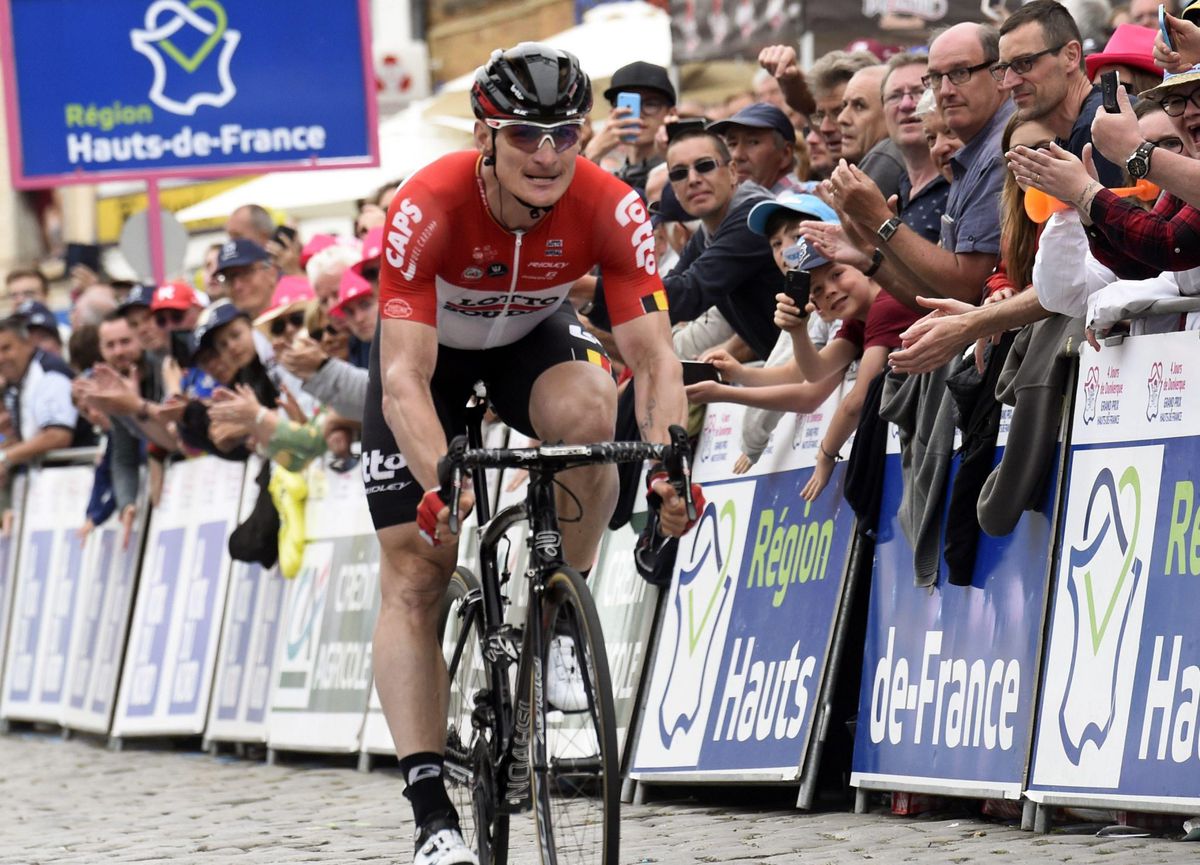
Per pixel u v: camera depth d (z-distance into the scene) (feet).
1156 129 40.91
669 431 31.50
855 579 47.03
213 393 69.62
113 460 83.71
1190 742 36.70
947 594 43.80
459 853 33.30
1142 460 38.75
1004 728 41.42
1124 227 36.91
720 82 71.31
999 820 42.32
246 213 81.76
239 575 74.43
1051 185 37.83
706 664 51.24
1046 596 40.73
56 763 76.89
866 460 46.24
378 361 35.12
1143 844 36.94
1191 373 37.86
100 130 82.99
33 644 91.66
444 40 145.18
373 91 83.97
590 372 35.81
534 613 32.71
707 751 50.06
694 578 52.75
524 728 33.32
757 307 53.36
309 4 83.56
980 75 45.21
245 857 44.06
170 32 83.20
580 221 34.42
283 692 70.03
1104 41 60.39
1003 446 42.09
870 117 53.93
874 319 46.44
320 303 66.44
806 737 46.68
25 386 93.76
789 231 50.70
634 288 35.01
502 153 32.45
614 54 86.99
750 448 51.44
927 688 43.96
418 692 35.19
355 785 60.34
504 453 31.22
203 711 75.56
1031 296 40.34
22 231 176.35
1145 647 38.04
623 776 53.36
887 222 44.06
